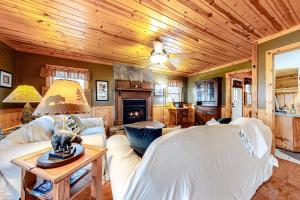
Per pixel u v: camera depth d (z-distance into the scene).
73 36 3.11
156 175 1.03
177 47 3.71
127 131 1.55
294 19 2.43
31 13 2.36
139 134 1.44
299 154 3.19
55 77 4.05
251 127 1.98
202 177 1.21
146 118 5.75
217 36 3.13
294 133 3.37
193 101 6.57
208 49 3.86
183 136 1.21
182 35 3.09
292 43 2.62
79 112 1.25
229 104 5.14
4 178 1.54
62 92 1.23
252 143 1.86
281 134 3.59
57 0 2.09
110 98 5.02
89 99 4.55
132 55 4.22
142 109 5.69
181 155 1.13
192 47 3.71
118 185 1.08
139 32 2.98
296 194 1.82
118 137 1.81
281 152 3.32
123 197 0.98
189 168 1.14
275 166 2.50
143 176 1.00
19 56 3.66
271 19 2.46
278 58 4.09
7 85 3.24
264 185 1.99
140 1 2.12
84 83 4.54
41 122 2.04
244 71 4.62
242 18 2.47
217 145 1.39
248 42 3.38
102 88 4.85
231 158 1.49
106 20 2.57
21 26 2.70
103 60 4.68
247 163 1.69
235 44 3.53
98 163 1.43
